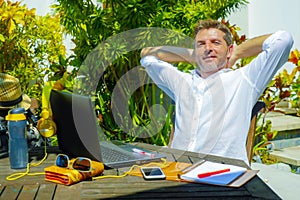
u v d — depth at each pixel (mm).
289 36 2797
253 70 2756
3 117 2521
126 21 3703
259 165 4148
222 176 2014
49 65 4477
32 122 2670
